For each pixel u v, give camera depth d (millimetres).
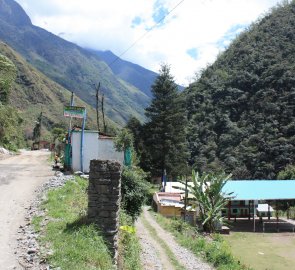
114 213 9328
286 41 102438
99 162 9391
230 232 31156
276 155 71500
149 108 56094
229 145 82812
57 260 7695
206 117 94625
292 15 111812
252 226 33906
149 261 15609
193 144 90125
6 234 9586
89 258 7941
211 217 28688
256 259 23250
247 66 101312
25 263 7703
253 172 71812
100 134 26016
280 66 89875
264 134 77125
